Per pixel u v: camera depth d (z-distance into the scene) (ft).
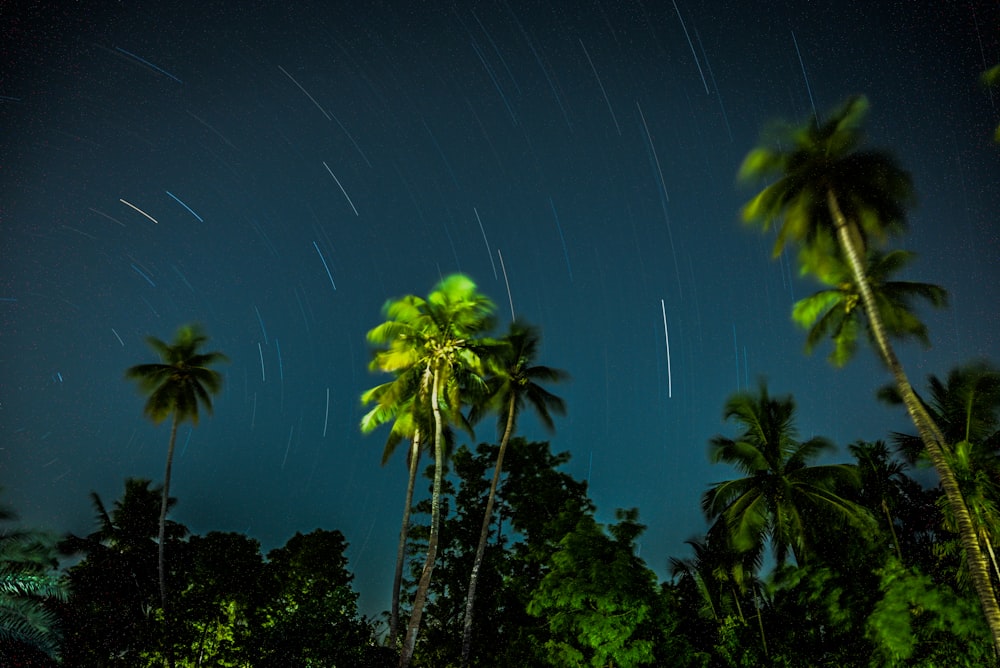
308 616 75.31
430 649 95.35
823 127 60.64
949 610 62.08
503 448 97.25
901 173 59.93
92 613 81.82
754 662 79.87
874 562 74.54
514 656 77.92
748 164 61.26
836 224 60.13
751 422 86.58
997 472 64.49
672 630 69.92
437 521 82.07
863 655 70.44
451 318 85.51
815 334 71.82
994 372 68.18
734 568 87.04
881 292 69.31
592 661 65.16
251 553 101.45
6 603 51.03
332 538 117.50
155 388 106.01
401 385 86.79
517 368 100.01
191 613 88.74
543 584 71.41
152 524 107.04
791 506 79.36
